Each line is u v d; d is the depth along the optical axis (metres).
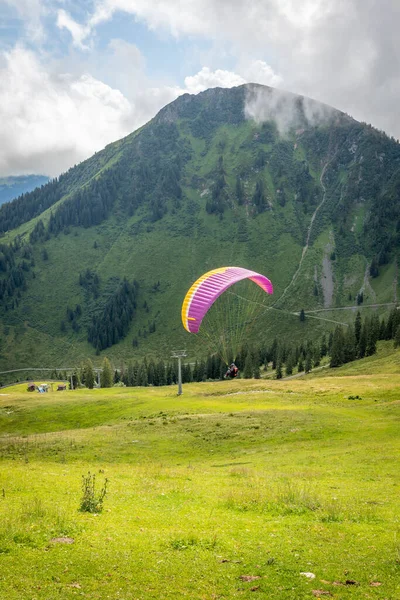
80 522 15.26
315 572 11.64
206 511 17.55
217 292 42.59
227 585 11.00
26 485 21.61
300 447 36.81
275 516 16.83
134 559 12.38
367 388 71.69
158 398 73.81
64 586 10.71
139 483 23.55
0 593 10.22
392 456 29.47
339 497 19.92
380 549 13.03
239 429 44.25
